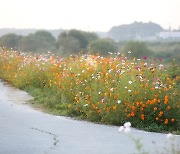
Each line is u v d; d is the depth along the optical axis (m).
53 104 16.11
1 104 15.76
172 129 13.45
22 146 10.09
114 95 14.70
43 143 10.48
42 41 83.81
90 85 16.59
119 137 11.51
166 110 13.91
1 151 9.62
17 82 20.42
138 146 8.97
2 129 11.75
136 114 13.90
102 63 19.08
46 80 19.92
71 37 91.75
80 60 20.41
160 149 10.05
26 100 17.05
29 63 22.59
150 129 13.15
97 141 10.95
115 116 13.87
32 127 12.27
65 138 11.15
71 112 14.94
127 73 16.69
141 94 14.53
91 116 14.20
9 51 26.91
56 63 21.81
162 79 17.05
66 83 17.50
